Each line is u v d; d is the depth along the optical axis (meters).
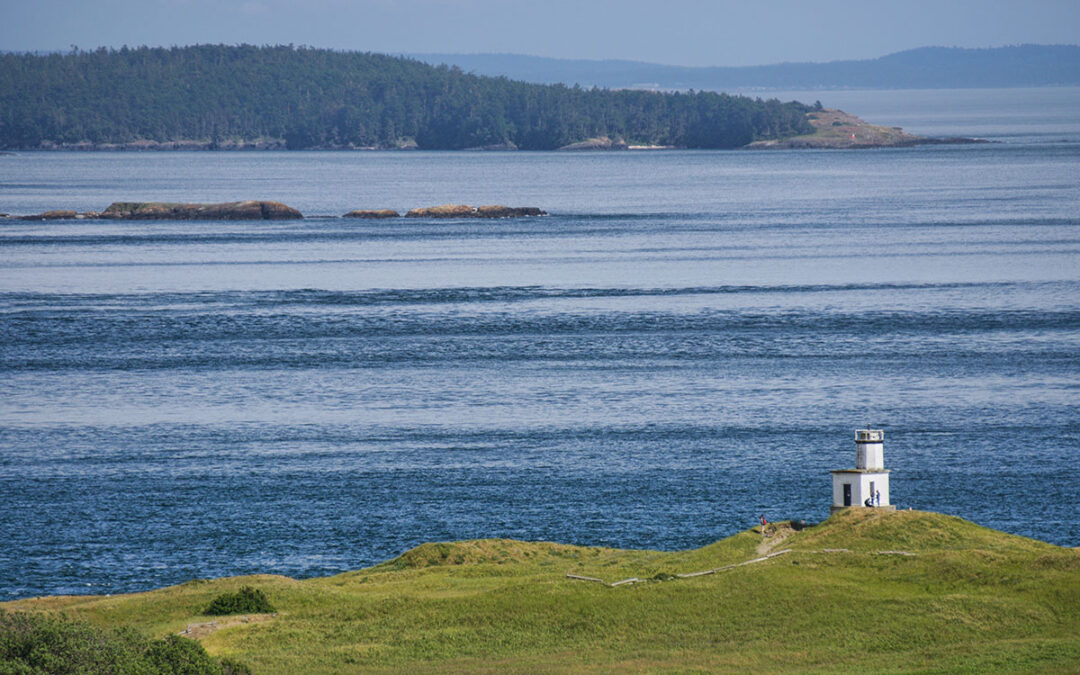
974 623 190.62
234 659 189.38
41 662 168.25
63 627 177.25
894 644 186.00
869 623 193.12
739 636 192.38
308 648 194.50
